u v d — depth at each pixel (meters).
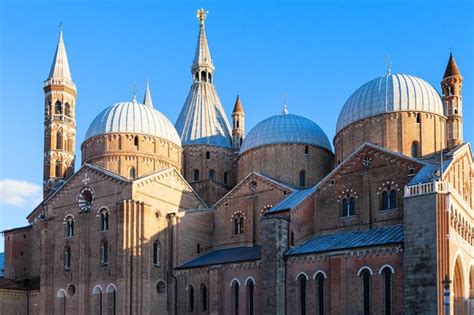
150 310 77.94
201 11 116.00
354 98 82.94
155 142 90.19
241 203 84.75
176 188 85.31
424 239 57.78
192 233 84.31
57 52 111.31
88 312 79.44
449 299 54.81
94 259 80.69
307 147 89.19
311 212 74.06
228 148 104.44
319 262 65.94
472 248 67.88
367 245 62.59
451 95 76.81
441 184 58.59
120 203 79.00
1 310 85.25
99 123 90.94
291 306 67.00
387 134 78.38
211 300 75.12
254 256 73.94
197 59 111.81
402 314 58.94
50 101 108.44
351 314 62.28
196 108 107.00
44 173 106.31
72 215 84.62
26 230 95.94
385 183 69.62
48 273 84.69
